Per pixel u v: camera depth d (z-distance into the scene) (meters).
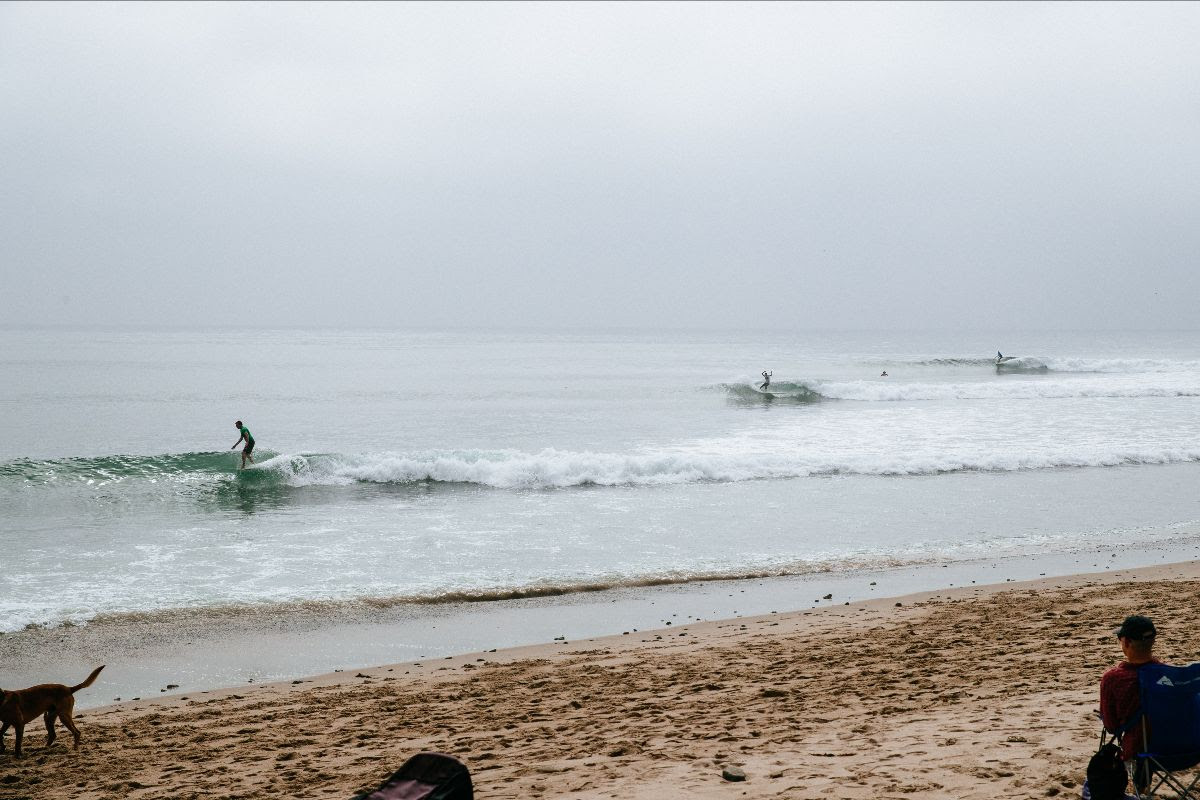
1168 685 4.50
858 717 7.54
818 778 5.80
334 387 60.56
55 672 10.64
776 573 15.51
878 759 6.12
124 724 8.65
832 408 45.16
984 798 5.11
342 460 26.16
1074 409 43.38
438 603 13.68
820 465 26.00
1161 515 20.33
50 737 8.00
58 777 7.11
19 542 17.67
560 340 187.50
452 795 4.34
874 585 14.58
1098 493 22.91
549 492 23.48
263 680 10.36
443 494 23.28
